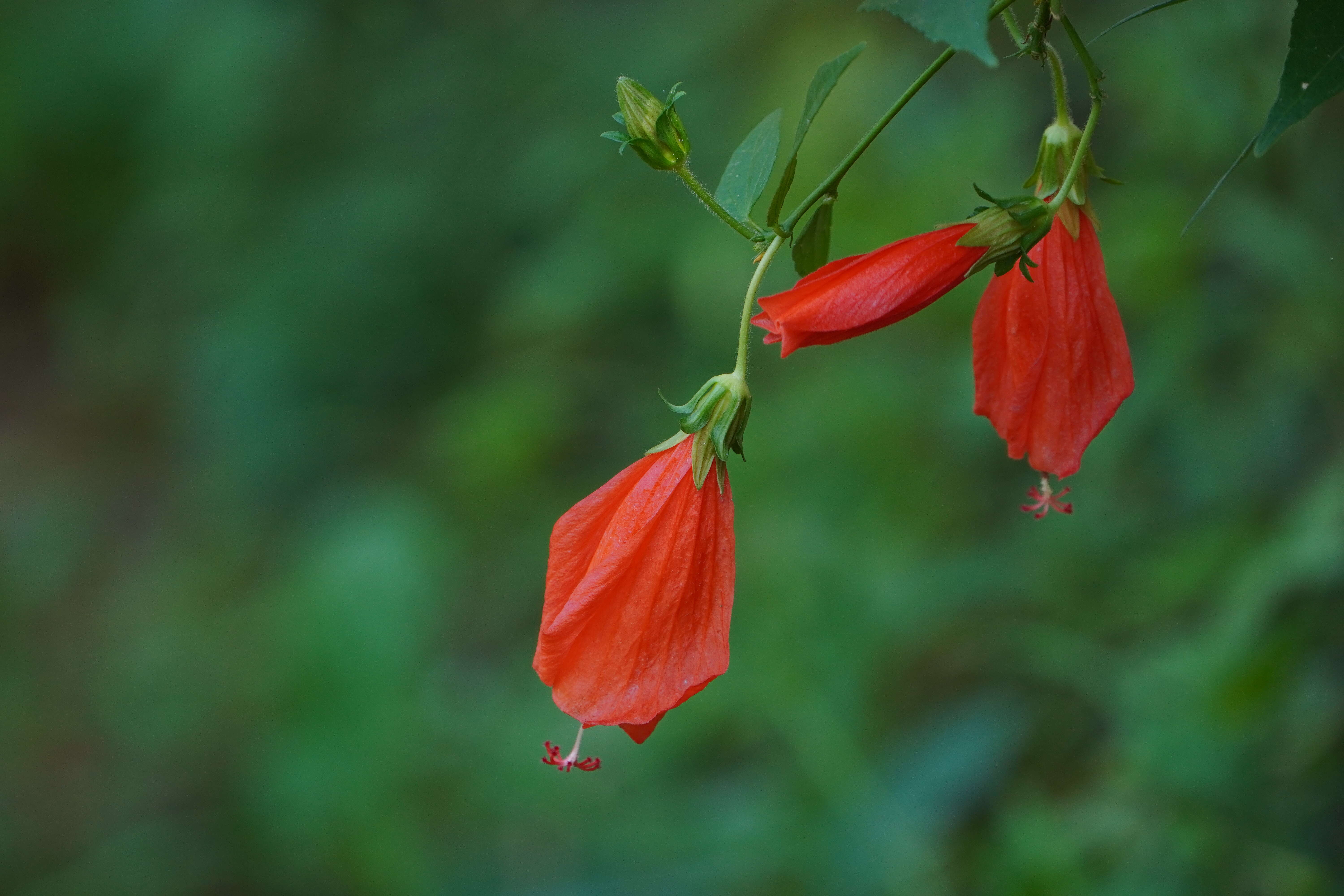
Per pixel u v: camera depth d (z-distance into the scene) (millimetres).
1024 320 2020
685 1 8438
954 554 4922
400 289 8938
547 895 4570
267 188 10227
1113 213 4465
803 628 4570
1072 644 4191
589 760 1865
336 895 5656
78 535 9789
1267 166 3945
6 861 6973
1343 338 3789
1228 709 3332
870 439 5352
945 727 4367
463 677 6562
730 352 6238
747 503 5492
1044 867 3430
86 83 11820
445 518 7414
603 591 1848
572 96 8703
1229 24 3932
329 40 10266
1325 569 3240
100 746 7738
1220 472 4133
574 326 7375
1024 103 5633
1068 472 2027
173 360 10883
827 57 6441
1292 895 3215
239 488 8930
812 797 4332
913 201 5426
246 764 6543
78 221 12633
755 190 2035
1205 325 4090
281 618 6480
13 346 12398
